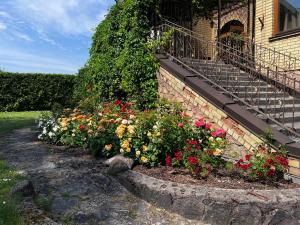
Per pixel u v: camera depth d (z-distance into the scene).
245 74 8.69
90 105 8.03
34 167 4.79
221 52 9.76
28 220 3.07
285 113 6.61
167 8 11.02
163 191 3.75
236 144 5.58
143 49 8.44
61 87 16.36
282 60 9.02
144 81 8.38
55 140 6.30
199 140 4.78
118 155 4.84
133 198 3.98
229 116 5.74
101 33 10.70
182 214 3.63
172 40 8.79
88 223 3.35
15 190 3.60
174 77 7.51
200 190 3.70
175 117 5.01
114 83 9.30
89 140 5.57
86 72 11.74
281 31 9.22
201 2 11.26
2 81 15.18
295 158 4.42
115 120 5.52
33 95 15.85
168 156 4.58
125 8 8.98
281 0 9.25
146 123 4.90
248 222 3.47
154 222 3.50
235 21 13.42
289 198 3.57
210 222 3.54
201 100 6.54
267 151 4.50
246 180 4.18
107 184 4.23
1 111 15.20
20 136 7.45
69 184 4.17
